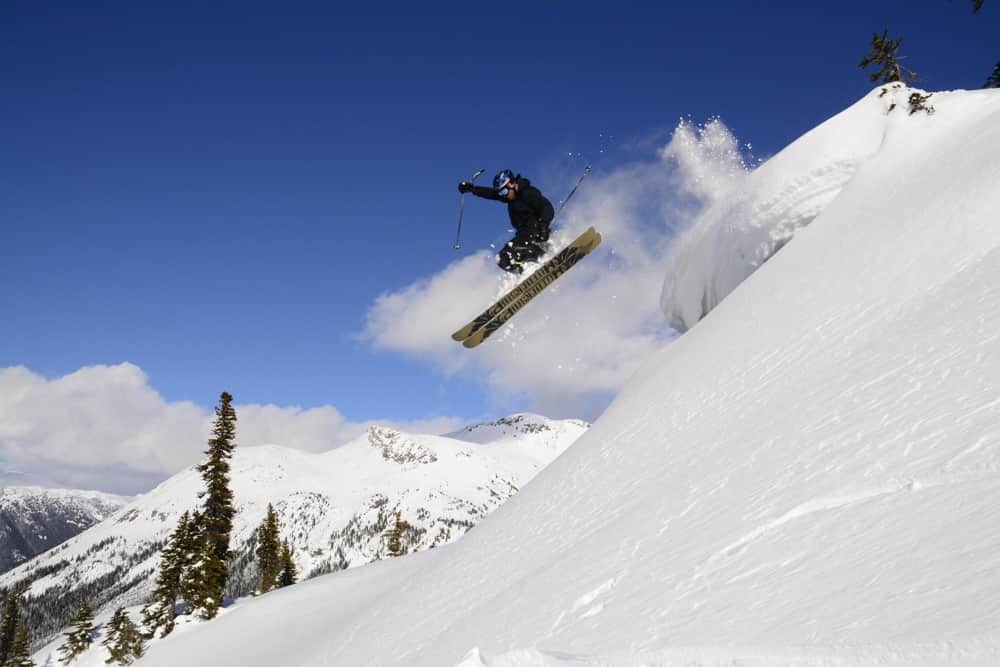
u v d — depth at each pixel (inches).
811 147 711.1
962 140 531.8
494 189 513.0
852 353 306.3
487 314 532.7
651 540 215.6
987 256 318.0
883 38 789.9
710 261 784.3
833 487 169.9
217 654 906.1
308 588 1135.6
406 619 373.7
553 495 410.9
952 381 205.2
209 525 1555.1
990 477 129.3
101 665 1702.8
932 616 86.4
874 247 449.1
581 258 538.6
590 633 155.6
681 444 341.4
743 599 128.9
